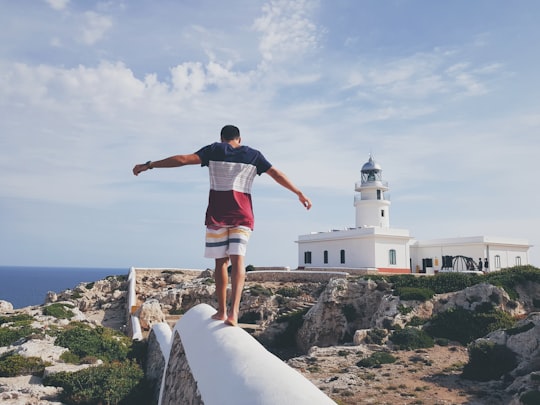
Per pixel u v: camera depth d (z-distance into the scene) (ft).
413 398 64.75
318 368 82.17
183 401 15.98
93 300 169.37
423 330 98.37
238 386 10.79
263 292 143.13
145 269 190.70
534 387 62.13
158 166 15.05
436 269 179.22
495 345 75.77
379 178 190.29
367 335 97.71
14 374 56.80
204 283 157.17
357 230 164.96
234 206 15.49
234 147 15.64
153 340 65.87
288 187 16.05
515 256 173.37
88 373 53.01
